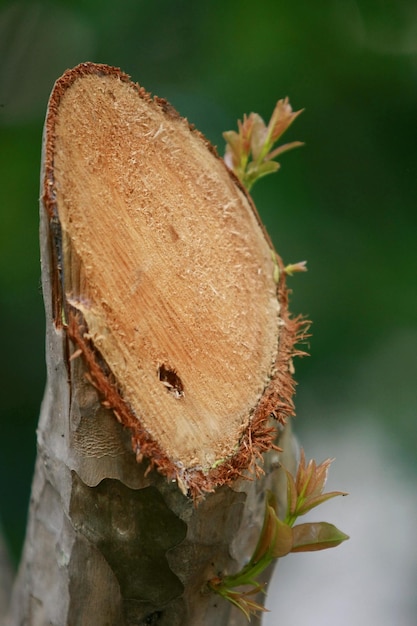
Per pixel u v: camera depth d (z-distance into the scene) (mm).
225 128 1403
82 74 713
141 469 700
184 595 727
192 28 1433
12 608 837
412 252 1422
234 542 732
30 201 1380
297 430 1399
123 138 718
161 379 705
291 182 1420
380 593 1406
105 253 701
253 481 722
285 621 1402
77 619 734
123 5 1436
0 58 1456
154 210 719
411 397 1388
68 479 717
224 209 744
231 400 715
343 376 1385
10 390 1373
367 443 1410
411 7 1427
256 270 747
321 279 1390
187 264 721
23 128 1432
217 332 721
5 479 1365
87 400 696
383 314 1393
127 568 720
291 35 1425
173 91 1422
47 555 757
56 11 1460
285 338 744
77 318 691
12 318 1373
